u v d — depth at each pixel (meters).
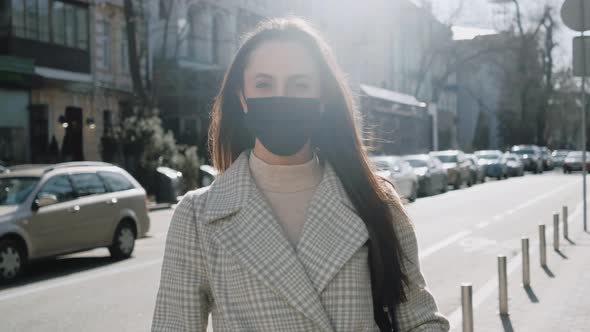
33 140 28.12
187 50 40.50
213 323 2.08
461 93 94.69
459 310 7.84
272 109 2.01
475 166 40.28
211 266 2.02
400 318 2.24
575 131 91.12
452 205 24.28
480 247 13.25
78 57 30.55
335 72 2.17
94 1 31.61
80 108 30.80
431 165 31.25
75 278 10.74
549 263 10.83
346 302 1.99
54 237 11.26
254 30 2.25
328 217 2.04
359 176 2.17
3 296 9.41
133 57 30.64
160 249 13.99
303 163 2.12
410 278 2.21
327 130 2.21
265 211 2.02
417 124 60.12
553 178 46.28
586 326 6.85
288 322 1.95
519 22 63.62
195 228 2.07
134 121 28.08
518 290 8.81
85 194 12.11
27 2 27.64
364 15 56.94
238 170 2.10
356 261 2.03
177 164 28.55
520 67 66.31
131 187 13.20
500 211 21.23
